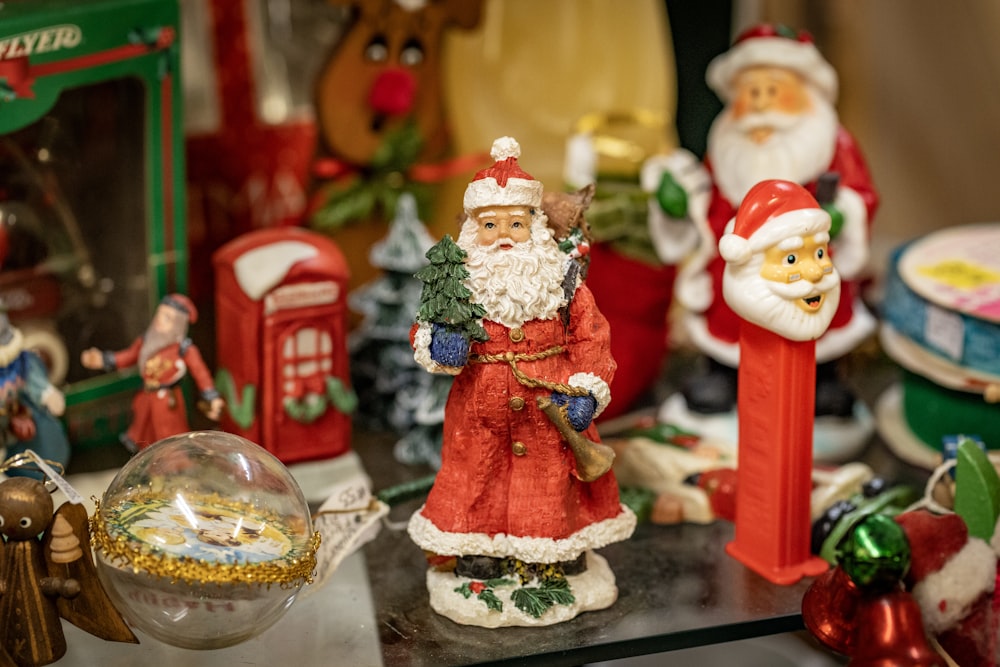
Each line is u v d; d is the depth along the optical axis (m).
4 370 1.18
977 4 1.86
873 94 1.92
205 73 1.60
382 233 1.63
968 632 1.02
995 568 1.02
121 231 1.35
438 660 1.01
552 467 1.01
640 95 1.66
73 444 1.33
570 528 1.03
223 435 0.99
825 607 1.02
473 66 1.62
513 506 1.02
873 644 0.93
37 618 0.96
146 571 0.89
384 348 1.46
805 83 1.34
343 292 1.31
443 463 1.05
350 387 1.43
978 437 1.35
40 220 1.29
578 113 1.65
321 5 1.63
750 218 1.05
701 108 1.87
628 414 1.54
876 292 1.78
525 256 0.97
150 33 1.28
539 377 0.98
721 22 1.84
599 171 1.46
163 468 0.95
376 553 1.20
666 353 1.64
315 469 1.35
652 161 1.44
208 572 0.89
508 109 1.64
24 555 0.95
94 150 1.32
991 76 1.91
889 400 1.55
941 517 1.03
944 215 1.99
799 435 1.11
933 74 1.92
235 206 1.64
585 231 1.04
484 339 0.97
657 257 1.46
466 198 0.98
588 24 1.64
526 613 1.04
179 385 1.24
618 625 1.06
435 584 1.08
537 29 1.63
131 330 1.37
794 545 1.14
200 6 1.58
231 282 1.30
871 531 0.94
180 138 1.34
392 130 1.58
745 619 1.07
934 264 1.47
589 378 0.99
